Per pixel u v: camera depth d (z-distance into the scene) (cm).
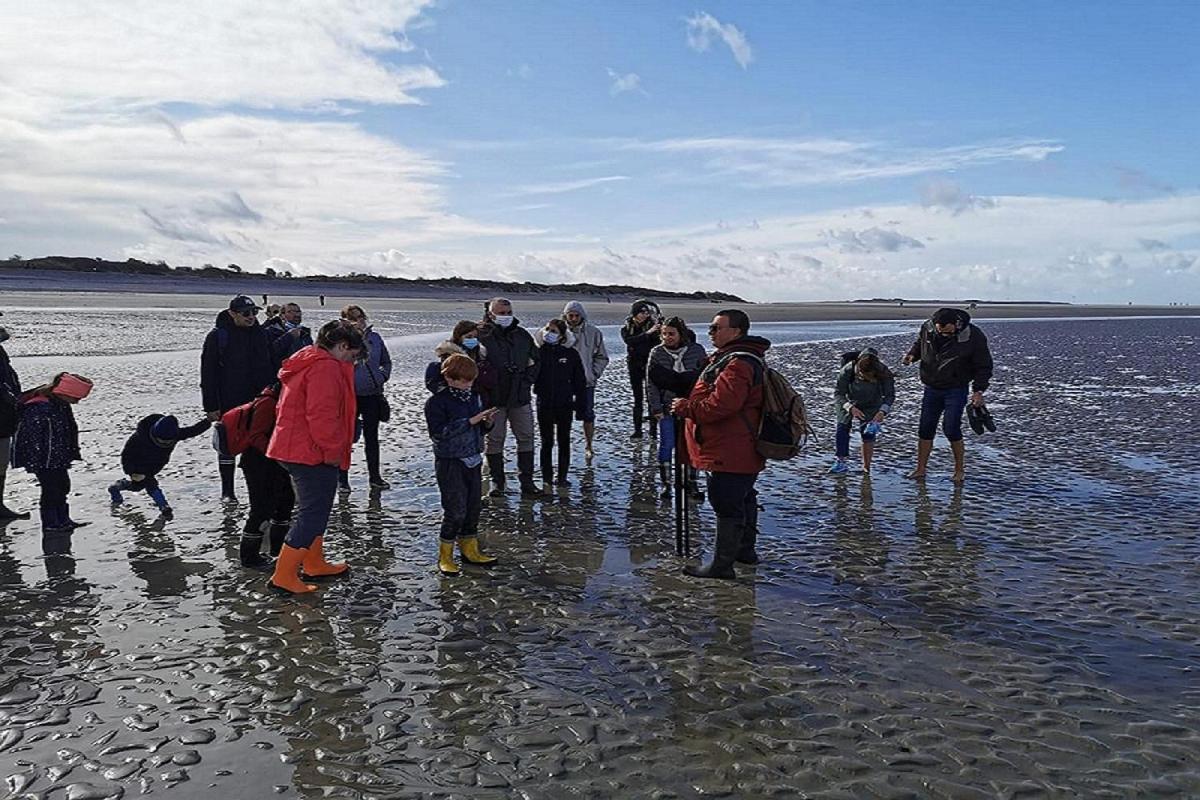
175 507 908
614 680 512
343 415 668
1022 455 1216
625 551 776
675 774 410
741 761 421
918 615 617
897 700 486
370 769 415
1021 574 706
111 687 500
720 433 678
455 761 422
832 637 577
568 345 1007
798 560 747
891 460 1187
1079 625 597
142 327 3569
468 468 705
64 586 671
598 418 1553
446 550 705
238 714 469
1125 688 500
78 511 887
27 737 443
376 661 539
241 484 1012
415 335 3559
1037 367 2611
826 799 389
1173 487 1015
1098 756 425
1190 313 12519
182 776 408
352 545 783
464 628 593
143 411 1468
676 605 638
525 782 404
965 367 1015
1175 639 572
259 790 398
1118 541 798
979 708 475
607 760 423
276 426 659
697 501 959
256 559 720
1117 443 1306
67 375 810
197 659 540
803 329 5241
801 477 1079
